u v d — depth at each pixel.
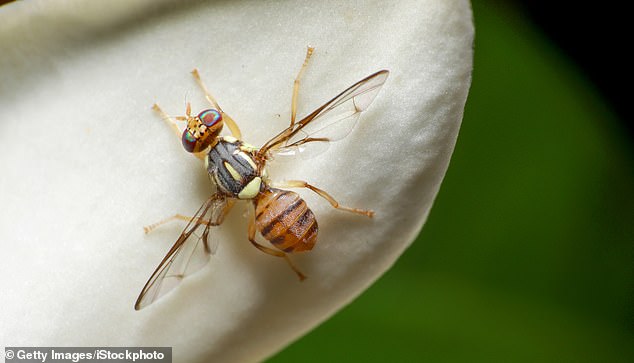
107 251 0.08
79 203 0.08
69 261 0.08
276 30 0.08
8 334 0.08
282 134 0.08
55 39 0.08
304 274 0.09
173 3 0.08
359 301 0.10
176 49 0.08
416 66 0.08
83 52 0.08
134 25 0.08
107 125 0.08
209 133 0.09
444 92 0.08
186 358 0.09
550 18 0.11
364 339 0.10
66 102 0.08
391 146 0.08
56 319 0.08
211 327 0.09
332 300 0.09
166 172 0.09
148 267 0.09
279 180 0.09
